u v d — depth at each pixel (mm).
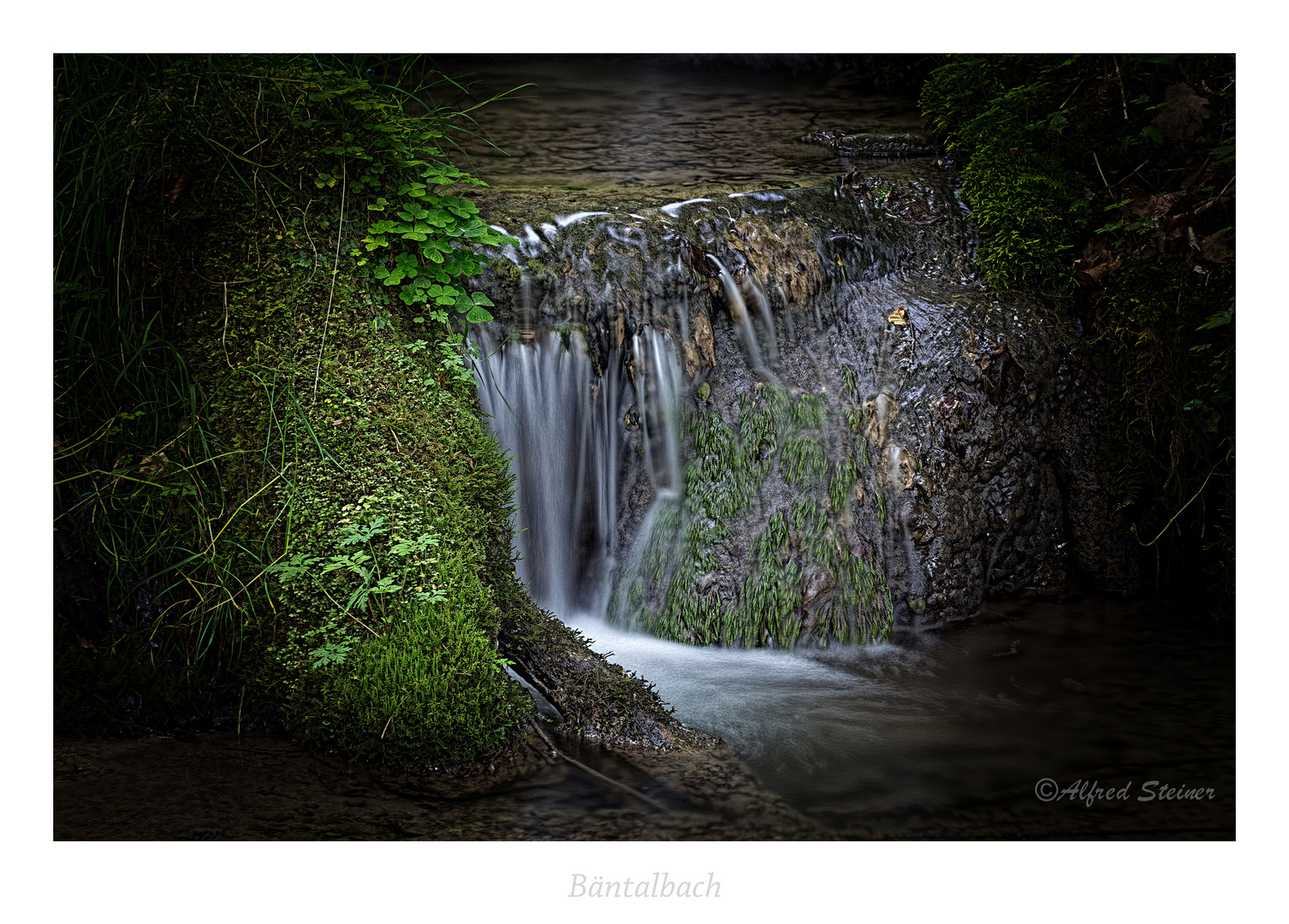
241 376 4676
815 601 5668
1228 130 6438
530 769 4258
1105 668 5441
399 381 4781
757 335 6004
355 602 4336
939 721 4867
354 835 3793
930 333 6227
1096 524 6414
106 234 4812
